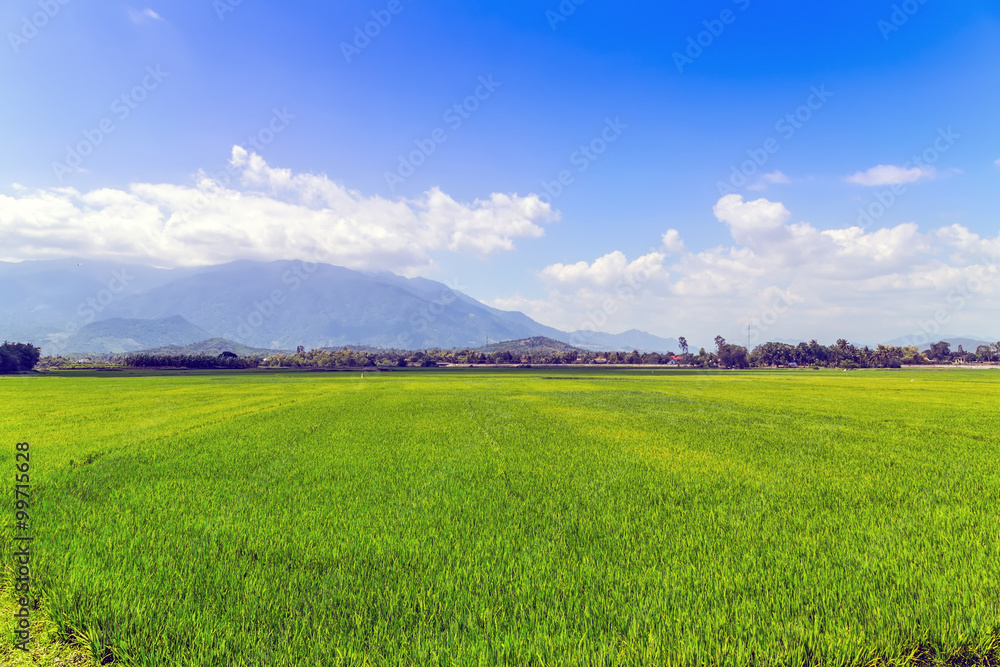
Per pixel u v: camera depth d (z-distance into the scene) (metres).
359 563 6.51
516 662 4.38
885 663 4.63
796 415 28.06
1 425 22.55
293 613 5.16
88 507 9.21
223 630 4.83
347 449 16.23
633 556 6.84
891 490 10.98
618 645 4.73
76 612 5.18
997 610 5.29
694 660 4.50
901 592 5.80
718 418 26.58
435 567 6.38
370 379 81.75
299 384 65.69
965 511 9.21
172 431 20.50
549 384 66.50
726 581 6.05
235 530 7.86
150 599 5.43
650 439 18.77
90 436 18.91
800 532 7.99
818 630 4.99
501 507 9.38
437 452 15.73
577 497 10.20
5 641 4.83
